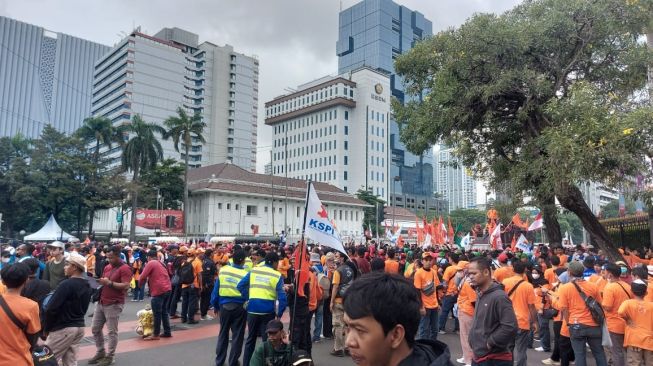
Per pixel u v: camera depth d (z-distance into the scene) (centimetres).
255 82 12988
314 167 11344
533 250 2008
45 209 5328
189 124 4991
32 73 13875
